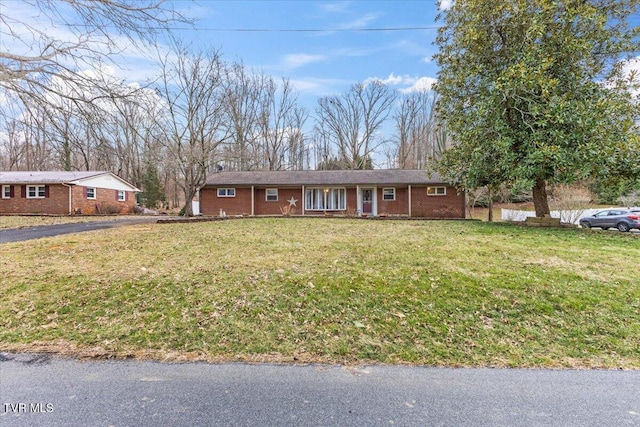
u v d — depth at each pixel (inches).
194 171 683.4
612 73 400.5
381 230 386.6
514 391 91.3
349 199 761.0
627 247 276.1
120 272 191.8
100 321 134.1
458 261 220.5
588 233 354.3
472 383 95.3
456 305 151.4
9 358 107.1
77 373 98.3
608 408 83.7
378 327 131.7
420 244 283.3
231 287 168.4
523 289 169.2
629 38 383.6
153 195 1172.5
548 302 155.1
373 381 96.0
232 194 763.4
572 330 131.4
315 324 133.5
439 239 312.2
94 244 283.3
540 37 385.1
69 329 127.8
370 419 78.4
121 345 116.4
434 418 79.0
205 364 105.0
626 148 341.4
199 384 93.2
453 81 454.9
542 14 378.0
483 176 458.0
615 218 643.5
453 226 429.4
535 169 378.9
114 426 74.8
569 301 155.4
